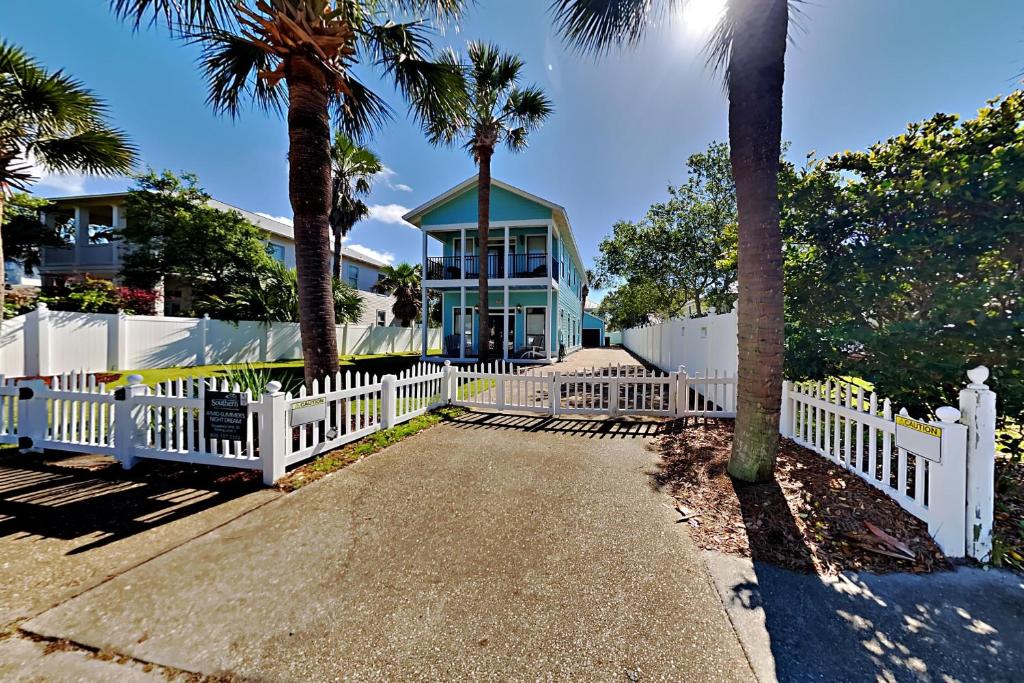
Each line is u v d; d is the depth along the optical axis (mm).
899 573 2285
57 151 8109
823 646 1758
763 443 3455
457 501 3266
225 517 2953
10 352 8711
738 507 3074
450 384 7031
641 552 2518
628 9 3895
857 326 4145
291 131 4871
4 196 8133
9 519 2875
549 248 15664
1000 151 3227
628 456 4406
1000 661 1670
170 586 2146
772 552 2496
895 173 4105
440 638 1796
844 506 2961
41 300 11086
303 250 4938
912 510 2744
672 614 1959
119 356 10719
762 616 1947
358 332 20516
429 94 6180
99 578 2207
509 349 17844
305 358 4988
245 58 5805
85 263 16766
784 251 4719
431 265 17656
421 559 2434
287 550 2521
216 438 3689
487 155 12852
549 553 2504
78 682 1540
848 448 3607
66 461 4004
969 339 3283
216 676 1585
